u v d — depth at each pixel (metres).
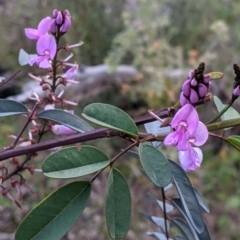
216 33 0.40
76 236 0.27
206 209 0.10
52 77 0.11
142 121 0.09
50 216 0.08
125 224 0.08
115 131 0.09
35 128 0.11
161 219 0.13
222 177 0.37
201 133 0.08
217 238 0.33
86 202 0.08
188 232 0.11
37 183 0.25
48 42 0.10
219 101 0.11
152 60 0.36
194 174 0.35
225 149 0.39
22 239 0.08
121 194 0.08
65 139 0.09
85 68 0.37
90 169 0.08
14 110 0.10
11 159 0.11
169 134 0.08
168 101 0.36
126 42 0.35
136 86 0.37
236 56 0.41
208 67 0.40
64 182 0.27
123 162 0.34
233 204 0.34
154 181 0.08
